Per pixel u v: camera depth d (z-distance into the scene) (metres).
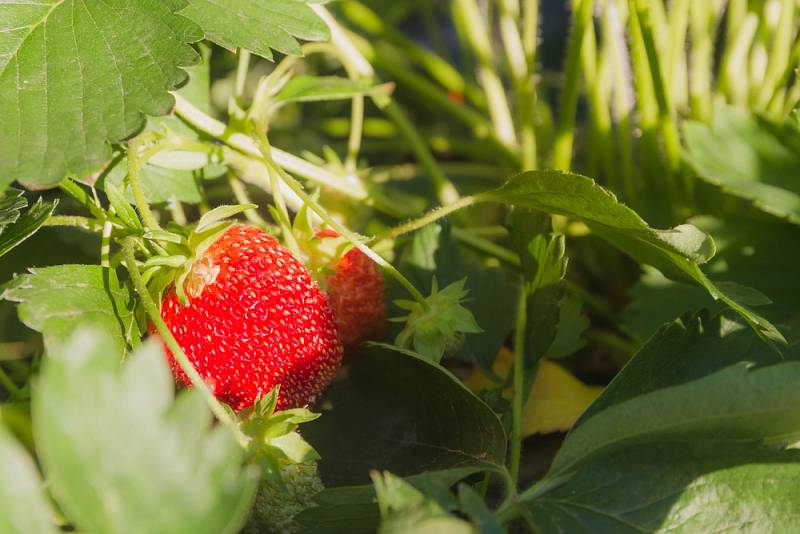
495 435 0.30
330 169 0.39
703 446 0.29
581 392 0.36
